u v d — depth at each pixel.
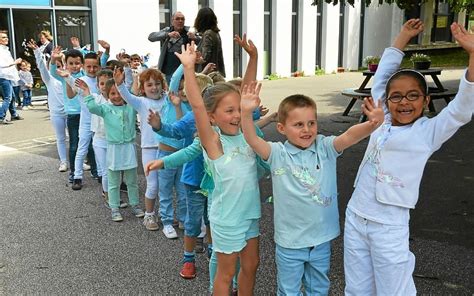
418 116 2.61
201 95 2.97
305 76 19.34
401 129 2.59
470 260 3.73
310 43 19.59
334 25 20.55
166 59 7.07
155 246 4.17
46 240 4.30
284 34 18.36
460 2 6.09
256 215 2.80
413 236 4.18
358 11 21.48
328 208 2.69
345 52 21.47
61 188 5.80
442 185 5.54
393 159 2.54
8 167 6.73
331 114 10.42
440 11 24.44
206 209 3.58
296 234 2.67
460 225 4.39
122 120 4.64
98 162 5.38
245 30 16.98
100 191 5.69
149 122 3.29
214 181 2.80
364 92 9.48
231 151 2.76
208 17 6.70
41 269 3.76
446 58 22.55
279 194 2.69
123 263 3.86
